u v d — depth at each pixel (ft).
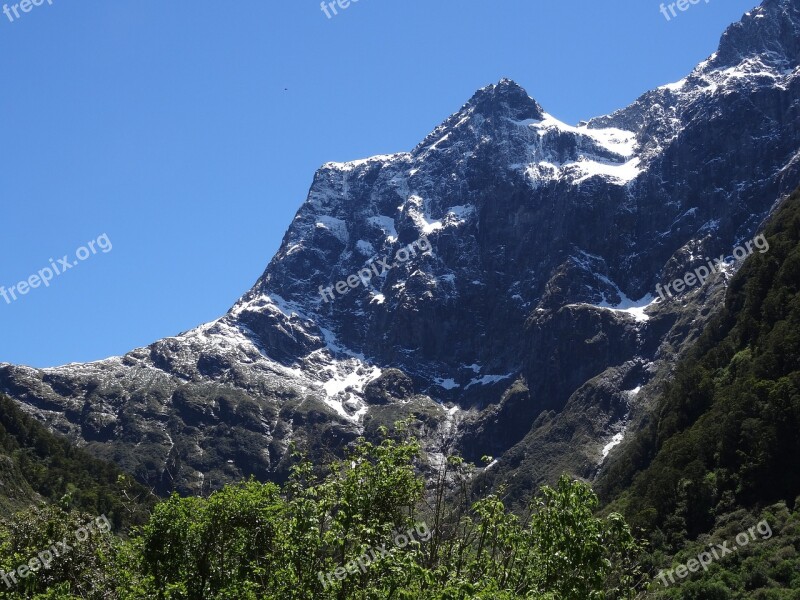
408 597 133.59
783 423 526.98
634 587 153.48
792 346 592.19
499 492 157.69
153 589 179.52
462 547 150.20
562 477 153.28
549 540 148.36
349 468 155.43
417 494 153.28
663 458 637.30
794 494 497.46
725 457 560.20
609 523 150.41
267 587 157.69
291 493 159.22
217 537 181.47
